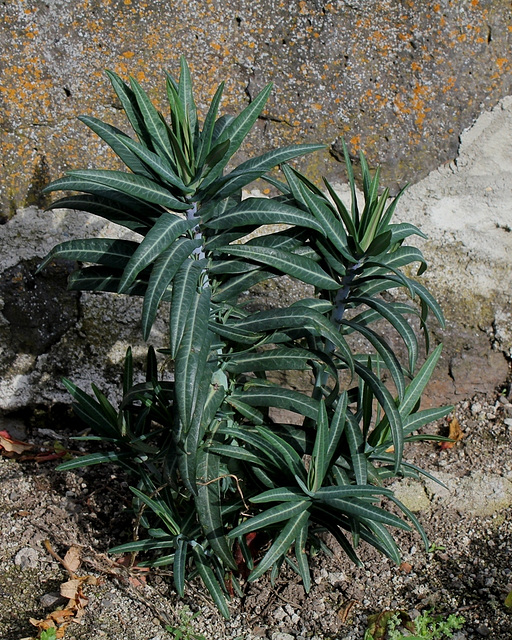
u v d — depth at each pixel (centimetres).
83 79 274
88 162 283
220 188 204
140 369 310
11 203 287
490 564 265
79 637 234
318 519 226
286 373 309
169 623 242
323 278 214
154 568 256
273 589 254
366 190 218
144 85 276
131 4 268
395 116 286
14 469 301
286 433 231
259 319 212
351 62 279
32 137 280
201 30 272
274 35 275
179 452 205
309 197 211
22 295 297
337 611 248
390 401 211
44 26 269
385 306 216
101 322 302
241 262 216
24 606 244
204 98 279
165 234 187
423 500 292
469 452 310
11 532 271
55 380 310
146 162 192
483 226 303
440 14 275
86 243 211
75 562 257
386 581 259
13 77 273
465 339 316
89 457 235
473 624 240
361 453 219
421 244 305
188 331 189
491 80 284
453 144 292
